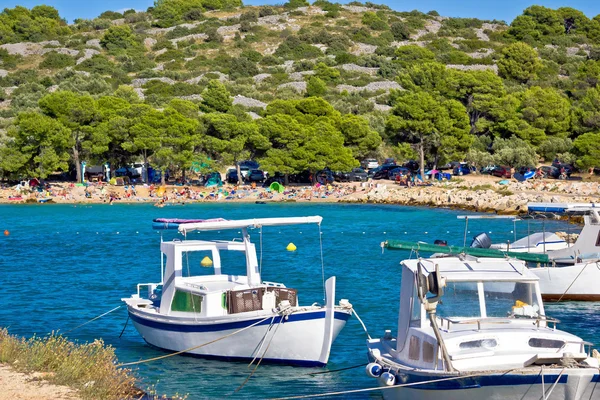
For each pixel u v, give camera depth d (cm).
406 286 2067
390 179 11238
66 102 10694
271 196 9962
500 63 18925
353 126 11325
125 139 10806
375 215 7950
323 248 5562
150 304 2948
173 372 2492
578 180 10356
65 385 1964
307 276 4366
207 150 11106
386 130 11462
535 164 11344
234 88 17862
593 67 17888
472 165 11456
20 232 6794
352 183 11088
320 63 19600
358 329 3084
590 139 10831
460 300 1941
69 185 10662
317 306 2573
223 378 2422
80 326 3198
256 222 2662
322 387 2325
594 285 3459
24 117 10150
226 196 9925
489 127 12500
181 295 2711
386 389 2067
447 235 6122
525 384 1680
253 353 2531
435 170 11069
